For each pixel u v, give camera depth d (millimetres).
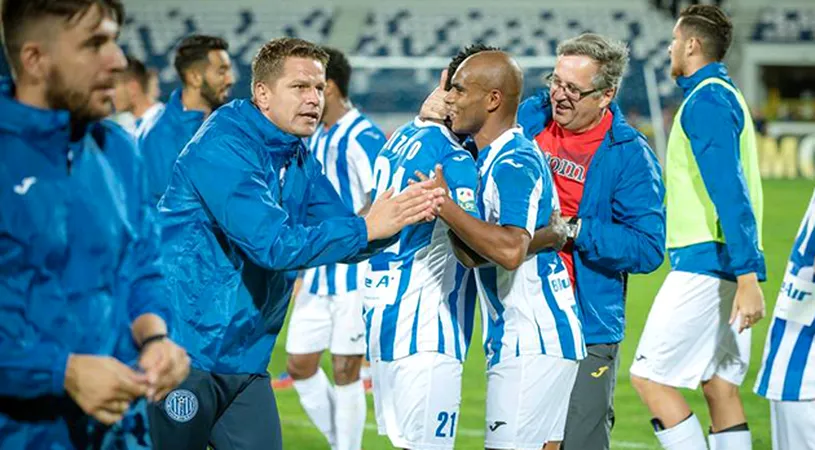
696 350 6523
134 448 3623
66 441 3402
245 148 4629
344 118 7793
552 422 5227
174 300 4723
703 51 6352
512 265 4602
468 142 5195
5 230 3193
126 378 3141
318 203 5082
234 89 36906
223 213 4543
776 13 45812
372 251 4629
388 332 5016
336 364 7699
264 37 44906
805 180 34000
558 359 5141
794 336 5355
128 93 9648
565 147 5727
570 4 46375
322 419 7828
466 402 9648
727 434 6707
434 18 45938
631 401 9688
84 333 3332
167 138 7488
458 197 4766
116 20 3342
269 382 5012
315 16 45812
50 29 3193
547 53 45094
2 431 3287
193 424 4773
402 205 4449
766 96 46375
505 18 46062
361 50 44875
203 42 7578
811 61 44625
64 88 3236
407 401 4973
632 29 45719
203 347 4730
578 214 5727
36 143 3230
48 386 3135
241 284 4746
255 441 4914
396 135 5199
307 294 7711
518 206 4664
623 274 5832
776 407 5457
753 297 6090
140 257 3590
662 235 5637
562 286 5238
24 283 3230
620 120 5730
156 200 7500
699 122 6180
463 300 5078
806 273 5332
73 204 3295
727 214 6082
